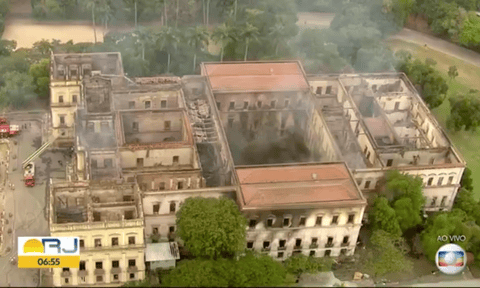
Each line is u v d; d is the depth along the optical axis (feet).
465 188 496.23
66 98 511.81
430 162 489.26
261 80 542.16
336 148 473.67
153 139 508.12
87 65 533.14
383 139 506.07
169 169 474.49
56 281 400.06
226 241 400.06
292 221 426.10
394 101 546.26
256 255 416.26
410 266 435.94
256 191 426.51
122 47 596.29
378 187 469.16
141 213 389.39
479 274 444.55
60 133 524.11
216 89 528.22
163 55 620.49
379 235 442.09
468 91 639.76
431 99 584.40
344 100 542.16
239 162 520.83
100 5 634.43
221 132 486.79
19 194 476.54
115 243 393.91
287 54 629.51
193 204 412.77
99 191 407.44
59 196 402.31
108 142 471.21
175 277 382.63
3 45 603.67
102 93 506.89
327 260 436.76
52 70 512.63
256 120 550.36
